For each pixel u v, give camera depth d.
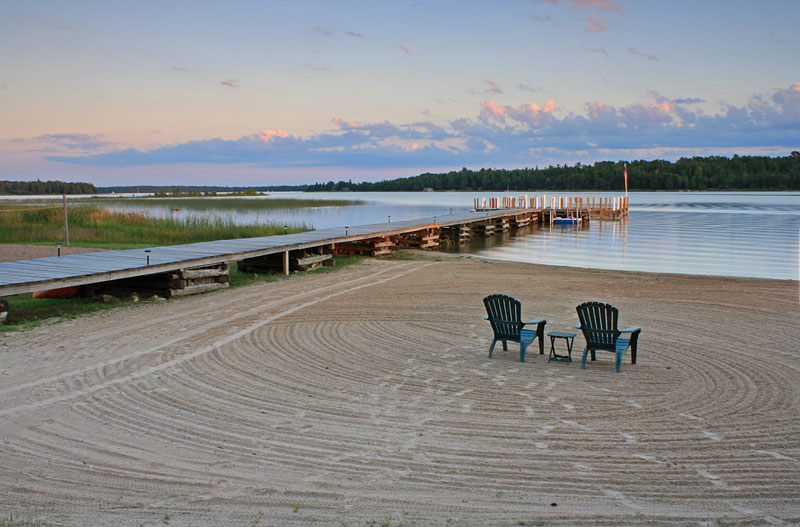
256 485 4.68
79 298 12.78
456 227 31.80
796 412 6.24
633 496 4.48
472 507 4.33
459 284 15.54
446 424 6.01
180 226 28.36
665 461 5.10
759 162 152.12
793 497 4.43
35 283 10.68
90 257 14.23
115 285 13.55
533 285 15.45
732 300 13.13
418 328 10.47
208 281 14.50
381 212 58.41
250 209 59.03
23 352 8.59
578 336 10.06
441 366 8.18
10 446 5.39
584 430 5.83
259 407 6.47
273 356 8.57
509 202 52.56
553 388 7.21
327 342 9.42
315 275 17.20
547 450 5.36
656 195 129.75
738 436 5.63
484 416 6.24
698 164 156.00
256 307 12.29
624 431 5.81
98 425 5.91
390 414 6.29
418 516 4.21
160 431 5.78
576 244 30.56
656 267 21.34
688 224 42.72
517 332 8.54
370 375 7.71
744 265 21.64
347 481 4.76
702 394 6.91
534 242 32.06
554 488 4.63
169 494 4.53
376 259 21.58
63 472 4.89
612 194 141.75
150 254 14.86
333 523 4.11
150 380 7.38
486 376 7.71
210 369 7.88
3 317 10.33
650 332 10.16
